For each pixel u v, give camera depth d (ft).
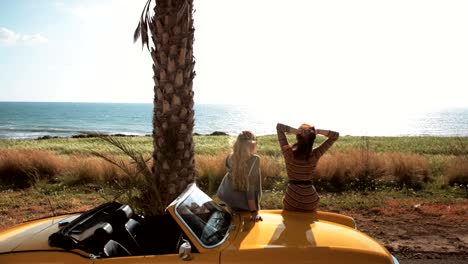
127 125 372.17
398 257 20.35
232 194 16.24
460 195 35.53
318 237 13.65
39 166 45.01
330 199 34.22
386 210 30.27
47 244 13.03
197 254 12.30
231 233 13.92
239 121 469.16
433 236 23.72
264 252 12.41
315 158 17.13
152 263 12.05
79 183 41.32
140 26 21.56
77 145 94.84
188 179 21.47
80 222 13.92
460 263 19.45
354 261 12.66
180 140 21.09
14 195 37.14
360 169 40.29
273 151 70.13
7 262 12.35
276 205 32.09
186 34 20.72
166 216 16.12
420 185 39.17
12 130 272.31
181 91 20.95
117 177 41.01
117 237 14.20
